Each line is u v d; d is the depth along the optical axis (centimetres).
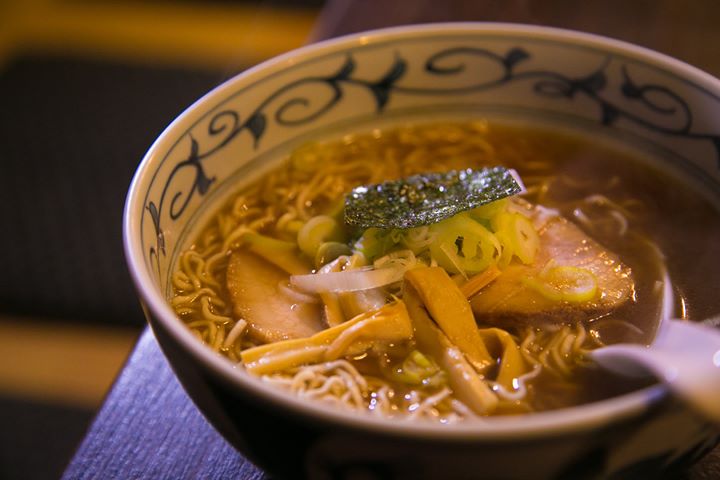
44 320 69
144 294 25
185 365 24
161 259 30
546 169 37
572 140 38
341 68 36
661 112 35
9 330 68
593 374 29
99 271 73
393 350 30
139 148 83
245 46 90
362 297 31
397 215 31
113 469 29
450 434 21
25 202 79
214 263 34
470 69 38
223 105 33
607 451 22
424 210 31
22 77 93
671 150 35
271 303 32
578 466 23
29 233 77
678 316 31
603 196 36
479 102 38
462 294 31
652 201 35
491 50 37
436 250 32
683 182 35
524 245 33
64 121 87
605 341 31
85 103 89
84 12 101
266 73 35
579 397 29
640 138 36
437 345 30
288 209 36
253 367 29
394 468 23
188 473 28
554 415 22
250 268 34
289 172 37
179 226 32
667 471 25
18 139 86
